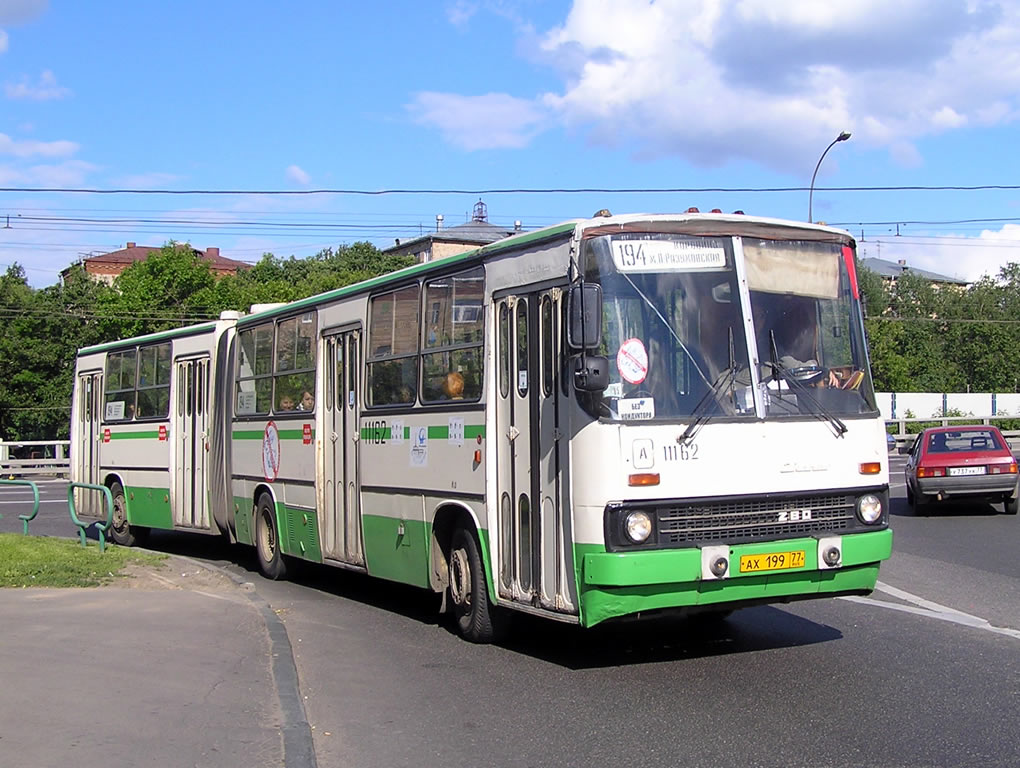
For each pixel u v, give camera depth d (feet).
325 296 39.96
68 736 20.40
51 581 39.86
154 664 26.45
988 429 67.87
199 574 44.32
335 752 21.09
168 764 19.02
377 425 35.70
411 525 33.50
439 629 33.42
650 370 25.25
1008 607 34.99
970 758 19.60
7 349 192.85
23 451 165.99
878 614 33.96
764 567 25.17
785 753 20.12
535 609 27.20
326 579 45.21
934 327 251.60
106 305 200.23
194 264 207.92
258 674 25.85
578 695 24.80
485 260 29.89
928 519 63.67
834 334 27.45
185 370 52.80
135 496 56.95
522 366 28.02
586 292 24.17
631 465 24.52
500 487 28.94
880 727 21.61
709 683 25.46
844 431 26.71
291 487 42.29
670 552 24.40
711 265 26.40
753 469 25.55
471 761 20.35
